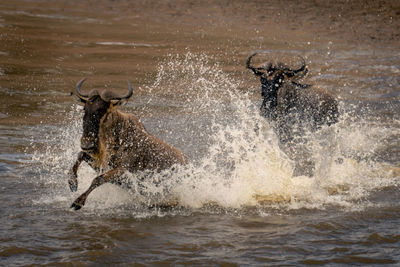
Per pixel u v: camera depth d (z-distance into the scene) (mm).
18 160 36188
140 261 22953
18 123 45250
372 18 125875
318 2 145375
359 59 83625
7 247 23656
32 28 99875
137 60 76375
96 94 26891
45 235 25078
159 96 56625
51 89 57906
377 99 59125
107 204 29547
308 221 27719
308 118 41656
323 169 35438
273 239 25484
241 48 90125
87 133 26609
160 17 125500
